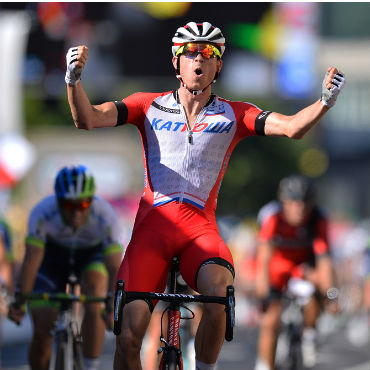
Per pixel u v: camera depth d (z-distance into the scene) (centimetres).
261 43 11325
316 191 2756
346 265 5025
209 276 1470
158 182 1556
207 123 1567
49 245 2136
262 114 1559
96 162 9100
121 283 1406
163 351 1464
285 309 2692
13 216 4631
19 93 5138
